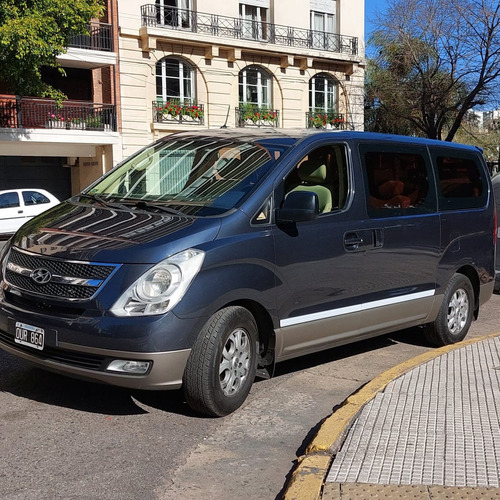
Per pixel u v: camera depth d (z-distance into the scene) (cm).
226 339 443
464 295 680
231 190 487
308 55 3036
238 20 2839
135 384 414
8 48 1605
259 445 416
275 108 3016
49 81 2520
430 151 645
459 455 371
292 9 3002
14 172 2559
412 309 609
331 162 545
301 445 418
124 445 409
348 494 323
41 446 404
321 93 3219
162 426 441
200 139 570
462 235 662
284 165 502
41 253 445
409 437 395
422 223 609
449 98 3177
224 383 452
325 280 515
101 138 2472
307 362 607
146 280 412
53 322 422
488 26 2975
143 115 2634
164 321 411
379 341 692
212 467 383
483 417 430
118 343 407
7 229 1988
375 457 366
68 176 2720
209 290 429
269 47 2900
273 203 484
